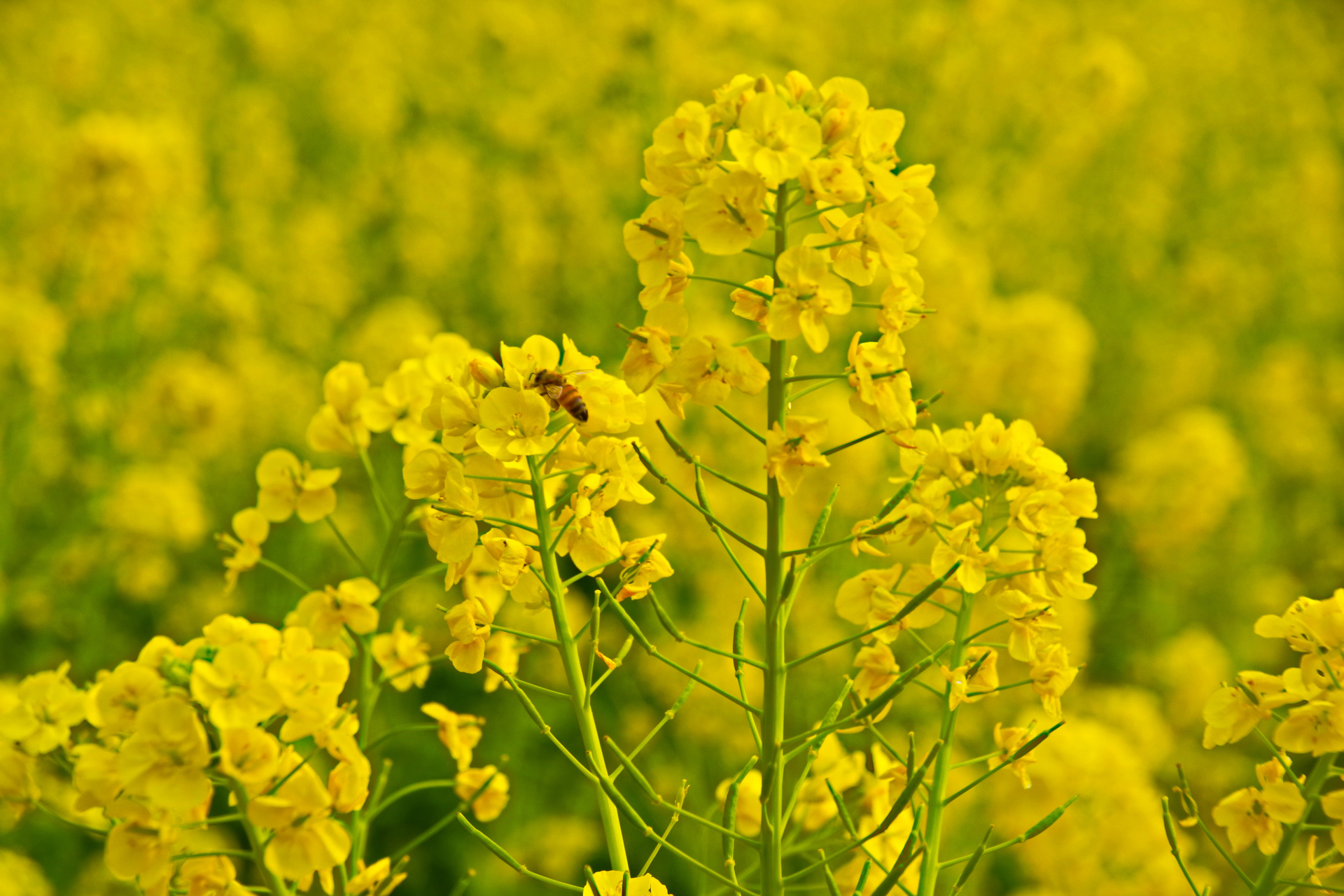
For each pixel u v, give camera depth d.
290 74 11.66
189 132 9.74
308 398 7.69
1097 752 3.74
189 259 7.93
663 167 1.62
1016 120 9.27
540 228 8.82
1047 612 1.79
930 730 4.96
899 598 1.86
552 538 1.80
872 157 1.64
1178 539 6.65
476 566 1.96
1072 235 9.89
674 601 5.71
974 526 1.75
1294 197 11.47
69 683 2.07
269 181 9.62
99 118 6.79
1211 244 10.95
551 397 1.71
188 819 1.64
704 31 7.89
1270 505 8.11
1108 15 13.23
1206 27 14.66
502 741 5.41
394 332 7.71
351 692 2.53
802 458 1.59
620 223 8.48
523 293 8.38
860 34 9.73
